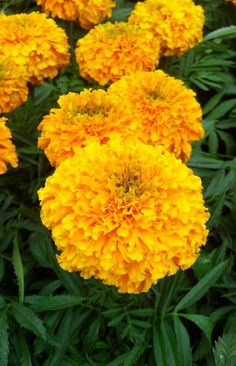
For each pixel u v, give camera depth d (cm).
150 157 23
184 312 29
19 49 34
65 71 41
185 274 30
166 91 30
